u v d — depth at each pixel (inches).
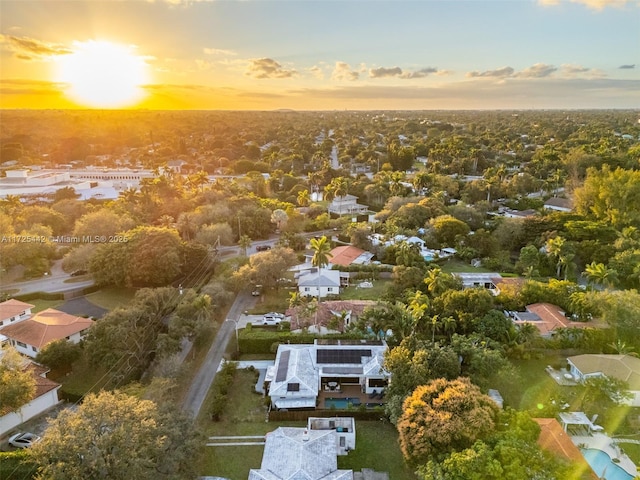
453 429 1524.4
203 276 3511.3
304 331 2694.4
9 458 1496.1
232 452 1819.6
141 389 1923.0
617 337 2461.9
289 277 3521.2
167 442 1498.5
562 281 3078.2
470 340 2300.7
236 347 2630.4
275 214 4702.3
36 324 2554.1
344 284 3545.8
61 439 1347.2
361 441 1888.5
